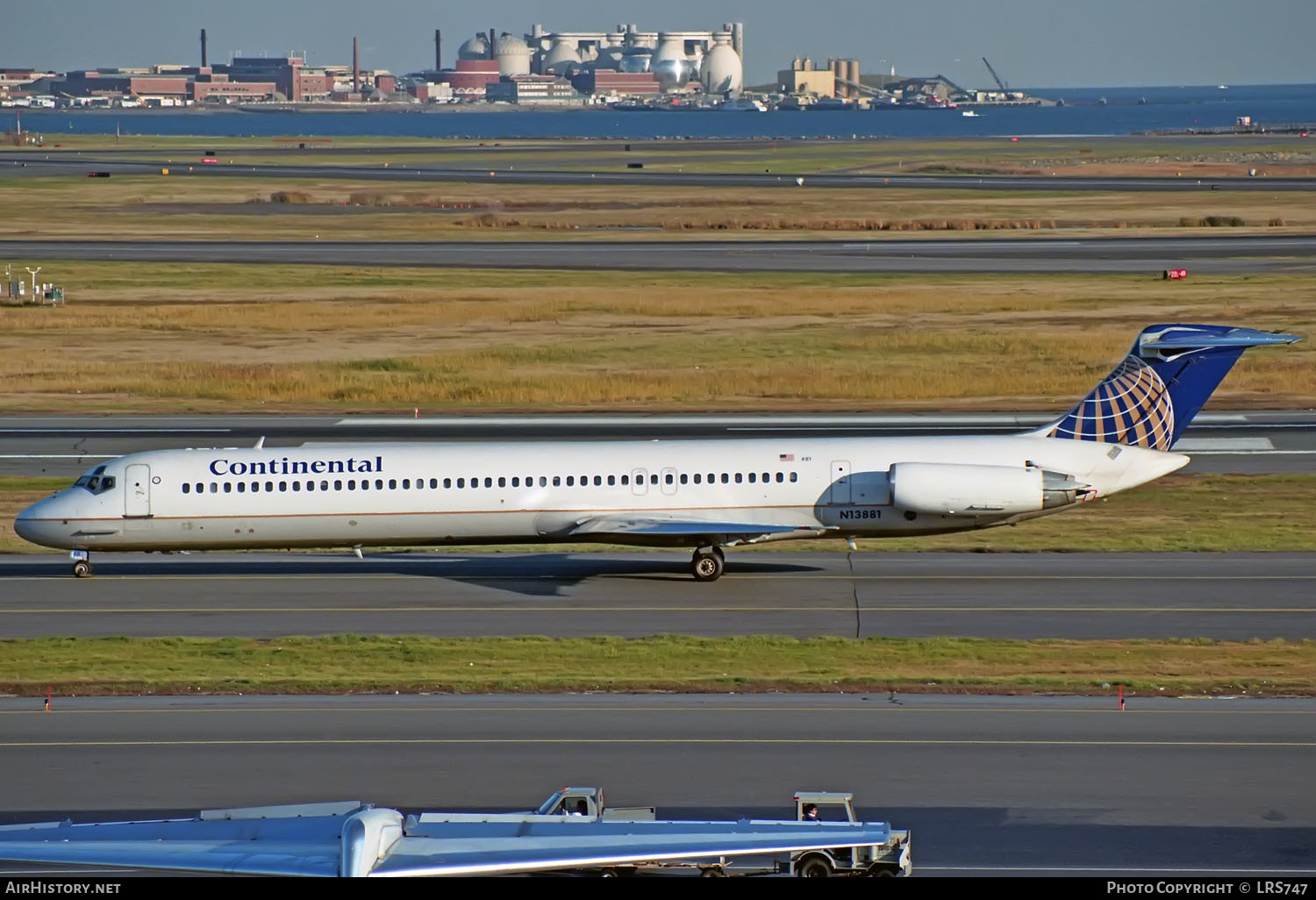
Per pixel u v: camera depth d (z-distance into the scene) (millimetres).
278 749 121875
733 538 184750
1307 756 118375
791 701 134375
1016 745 121625
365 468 184875
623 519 183250
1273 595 175625
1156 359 186250
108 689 138375
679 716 130125
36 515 184875
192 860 54312
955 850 100000
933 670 144750
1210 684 137875
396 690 138125
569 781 114438
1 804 109875
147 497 183750
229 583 186125
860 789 111812
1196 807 107750
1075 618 166000
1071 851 99750
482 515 184250
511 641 156500
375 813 57250
